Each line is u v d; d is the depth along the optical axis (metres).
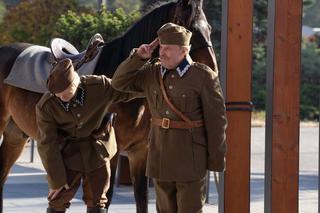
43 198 14.90
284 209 9.01
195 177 7.78
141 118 9.96
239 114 9.09
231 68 9.07
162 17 9.94
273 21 8.91
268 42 8.98
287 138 8.98
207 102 7.73
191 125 7.79
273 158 8.96
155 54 9.66
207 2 34.94
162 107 7.88
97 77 8.30
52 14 29.03
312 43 60.53
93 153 8.40
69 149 8.36
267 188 9.01
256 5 41.38
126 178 16.73
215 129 7.73
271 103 8.95
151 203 14.47
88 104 8.21
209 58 9.55
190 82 7.73
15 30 29.61
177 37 7.71
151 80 7.97
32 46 11.84
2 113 11.66
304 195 16.42
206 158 7.86
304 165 23.34
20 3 29.94
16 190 15.95
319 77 50.25
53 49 10.56
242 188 9.13
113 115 8.78
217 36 34.97
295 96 8.98
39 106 8.19
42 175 18.47
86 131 8.32
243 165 9.12
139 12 21.67
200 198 7.88
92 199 8.41
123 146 10.02
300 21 8.95
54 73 8.03
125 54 10.15
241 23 9.07
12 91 11.38
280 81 8.95
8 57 11.62
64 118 8.19
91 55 10.23
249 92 9.12
